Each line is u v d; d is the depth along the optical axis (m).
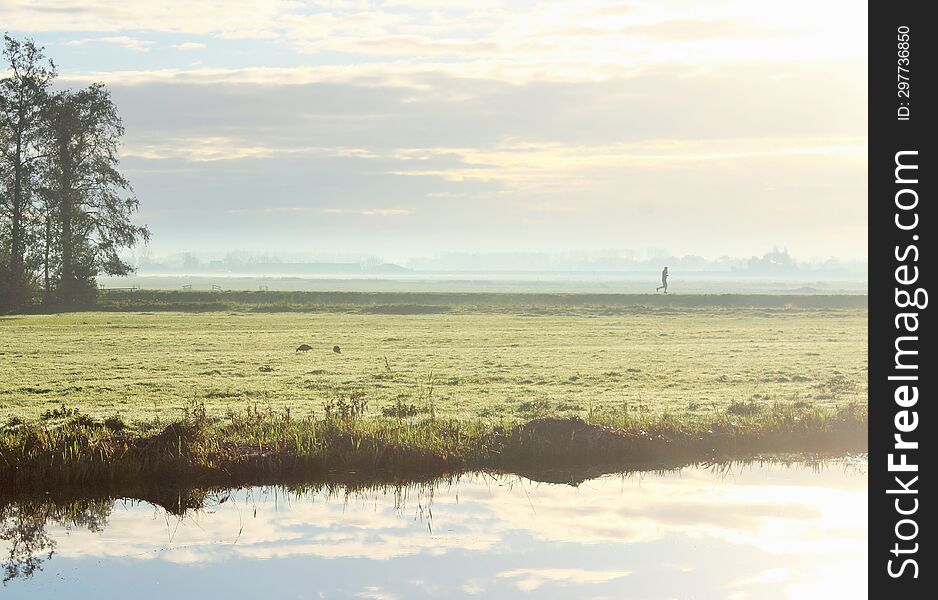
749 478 19.94
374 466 19.88
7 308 76.00
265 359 40.09
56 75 85.44
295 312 77.56
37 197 83.06
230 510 17.25
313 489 18.83
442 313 78.31
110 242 86.00
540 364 39.12
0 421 23.62
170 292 90.38
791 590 13.25
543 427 21.70
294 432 20.77
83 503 17.72
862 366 39.88
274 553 14.78
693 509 17.48
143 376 33.44
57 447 18.70
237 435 20.83
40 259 82.69
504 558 14.56
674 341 52.62
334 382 32.34
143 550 14.95
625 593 13.03
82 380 32.06
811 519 16.81
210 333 54.66
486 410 26.20
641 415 23.88
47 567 14.12
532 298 95.31
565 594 12.97
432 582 13.42
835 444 22.91
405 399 28.42
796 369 38.28
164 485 18.58
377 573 13.82
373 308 81.56
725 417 24.11
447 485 19.20
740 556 14.73
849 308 90.25
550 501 17.97
